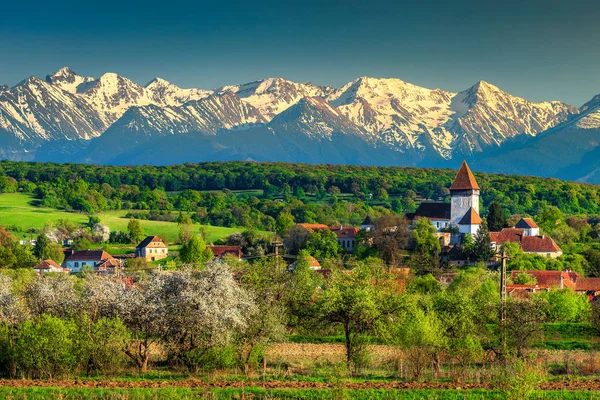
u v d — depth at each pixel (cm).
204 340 13588
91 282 14488
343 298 14900
